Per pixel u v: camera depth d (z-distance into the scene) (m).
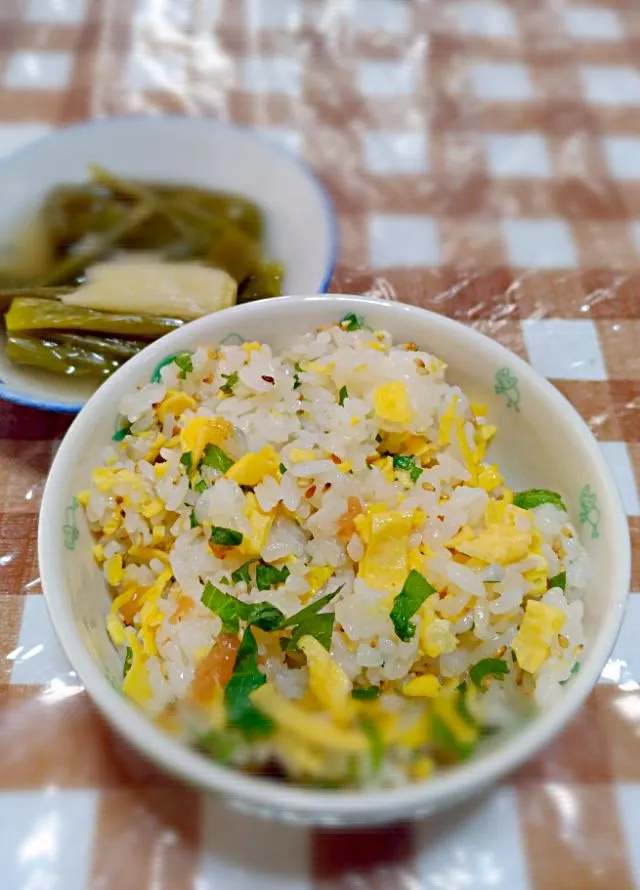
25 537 0.31
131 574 0.28
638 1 0.47
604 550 0.27
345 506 0.28
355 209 0.39
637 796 0.28
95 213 0.37
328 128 0.42
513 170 0.41
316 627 0.27
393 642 0.27
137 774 0.28
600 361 0.36
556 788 0.28
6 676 0.29
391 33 0.46
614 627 0.26
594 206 0.40
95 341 0.34
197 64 0.44
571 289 0.38
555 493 0.30
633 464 0.34
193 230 0.37
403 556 0.28
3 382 0.32
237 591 0.28
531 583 0.28
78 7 0.45
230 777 0.24
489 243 0.39
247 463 0.28
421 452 0.30
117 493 0.28
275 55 0.44
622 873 0.27
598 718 0.29
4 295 0.35
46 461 0.33
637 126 0.43
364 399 0.30
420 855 0.27
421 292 0.37
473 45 0.45
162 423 0.30
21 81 0.42
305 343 0.31
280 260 0.36
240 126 0.42
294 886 0.27
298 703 0.27
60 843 0.27
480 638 0.27
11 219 0.36
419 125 0.42
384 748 0.25
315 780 0.25
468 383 0.31
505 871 0.27
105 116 0.42
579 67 0.45
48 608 0.26
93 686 0.25
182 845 0.27
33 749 0.28
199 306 0.35
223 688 0.26
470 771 0.24
